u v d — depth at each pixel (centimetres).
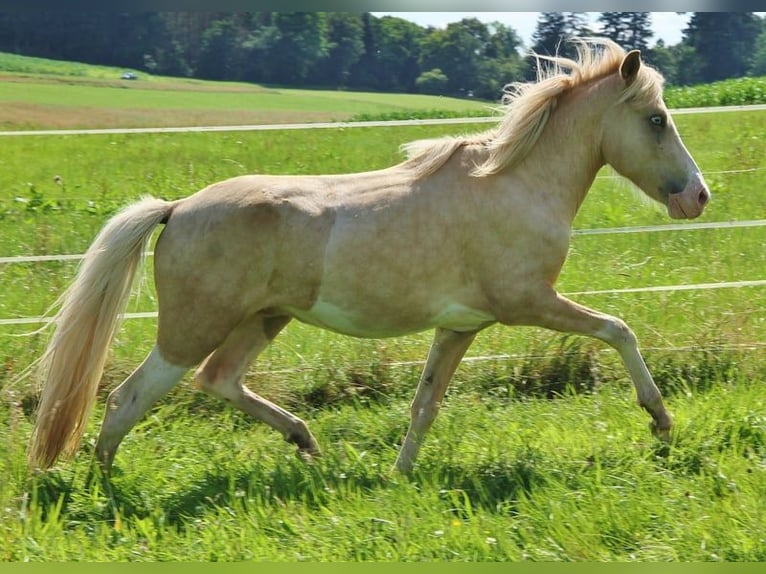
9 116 2966
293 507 625
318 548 575
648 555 560
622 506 612
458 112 2173
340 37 4338
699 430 740
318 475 675
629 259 1179
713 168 1590
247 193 673
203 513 627
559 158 729
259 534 591
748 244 1229
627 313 998
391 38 4197
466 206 695
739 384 859
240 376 743
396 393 895
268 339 744
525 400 875
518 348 942
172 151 2008
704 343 938
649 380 721
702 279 1105
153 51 4741
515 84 736
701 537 575
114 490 668
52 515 611
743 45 3027
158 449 762
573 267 1142
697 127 2045
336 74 4338
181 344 678
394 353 933
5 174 1733
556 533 580
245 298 675
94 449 694
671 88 2844
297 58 4481
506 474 677
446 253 693
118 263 682
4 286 1050
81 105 3388
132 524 621
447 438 756
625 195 1470
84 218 1359
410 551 566
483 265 701
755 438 742
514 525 596
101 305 684
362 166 1738
